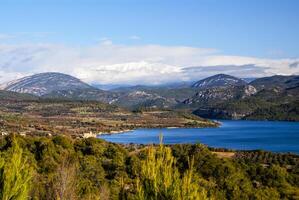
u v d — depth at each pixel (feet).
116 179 154.71
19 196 42.39
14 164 43.11
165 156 42.19
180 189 40.14
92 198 97.71
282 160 291.17
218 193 93.35
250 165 213.46
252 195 144.66
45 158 170.91
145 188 40.75
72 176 94.38
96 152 210.18
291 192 167.84
